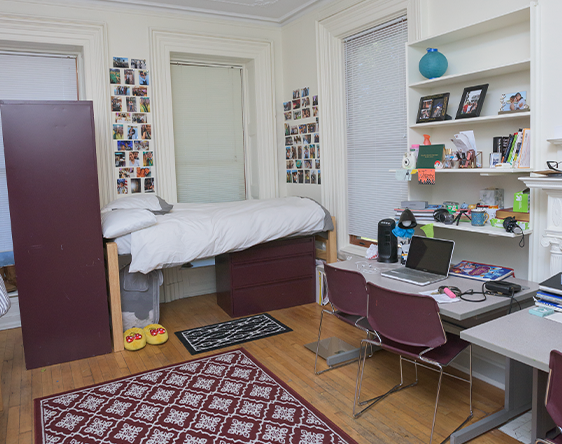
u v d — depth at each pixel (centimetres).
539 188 241
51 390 282
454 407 252
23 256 305
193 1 421
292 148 492
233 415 247
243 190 518
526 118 263
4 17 368
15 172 297
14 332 391
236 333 367
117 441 228
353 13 389
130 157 427
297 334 362
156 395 271
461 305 225
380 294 229
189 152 484
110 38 412
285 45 491
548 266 250
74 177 313
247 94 507
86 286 325
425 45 311
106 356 331
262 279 415
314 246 437
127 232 333
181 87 474
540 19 236
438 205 312
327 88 433
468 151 276
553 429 189
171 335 368
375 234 406
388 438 225
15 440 233
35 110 298
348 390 274
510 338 180
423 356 223
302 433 229
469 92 281
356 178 425
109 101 414
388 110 380
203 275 485
